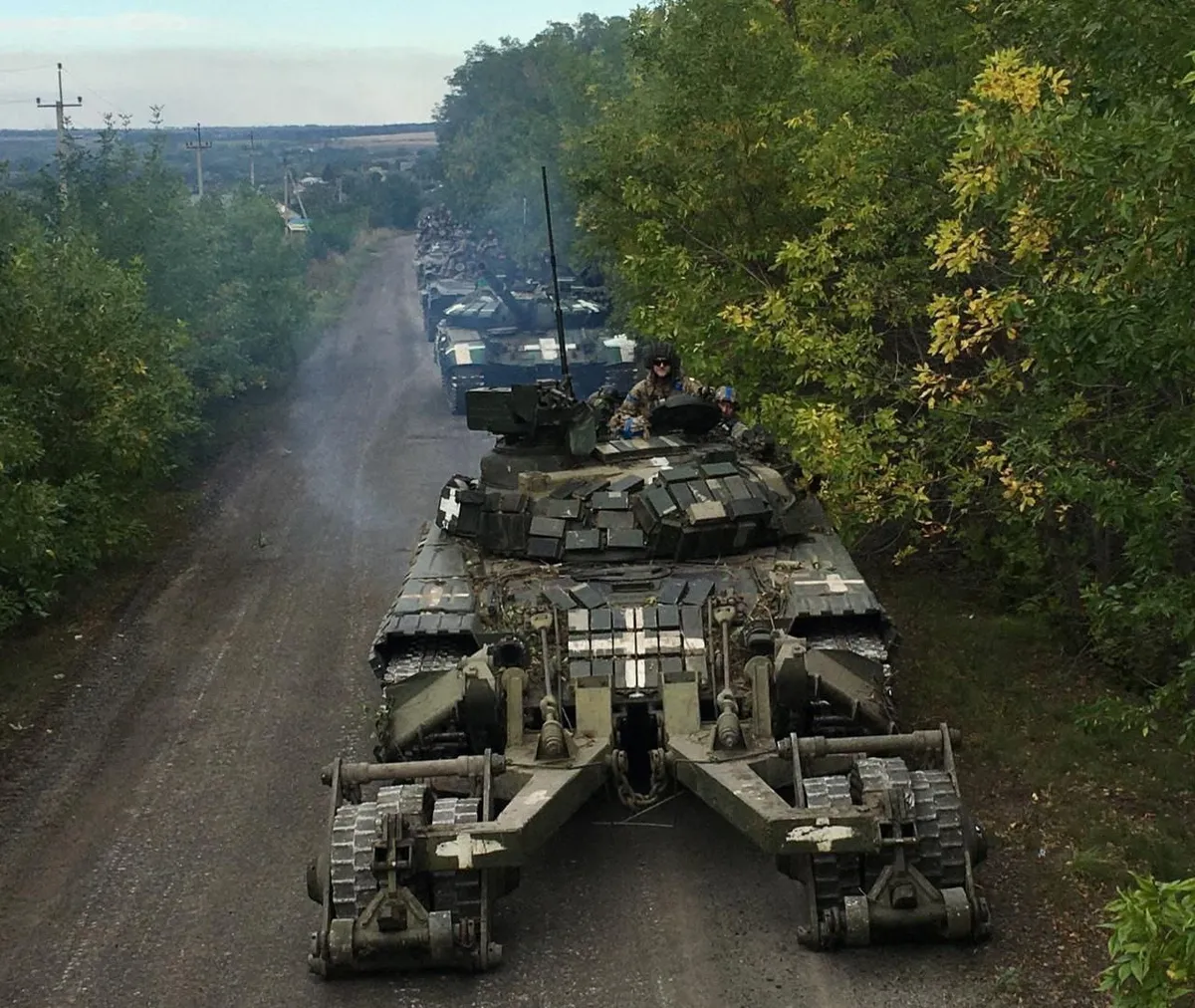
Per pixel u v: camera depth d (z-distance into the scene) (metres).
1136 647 12.89
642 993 8.16
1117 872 9.15
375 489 22.67
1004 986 7.96
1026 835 9.92
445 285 39.59
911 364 15.61
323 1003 8.20
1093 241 10.63
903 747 9.02
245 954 8.79
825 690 9.78
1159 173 7.89
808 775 9.30
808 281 14.23
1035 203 9.22
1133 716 10.05
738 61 17.33
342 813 8.76
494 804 9.44
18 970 8.70
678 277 16.53
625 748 10.51
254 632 15.78
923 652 13.81
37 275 17.41
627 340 27.73
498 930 8.99
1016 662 13.73
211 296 28.77
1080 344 8.89
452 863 8.23
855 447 12.93
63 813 11.12
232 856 10.23
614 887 9.53
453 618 10.88
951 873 8.45
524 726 9.91
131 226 26.81
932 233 13.90
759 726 9.57
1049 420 11.02
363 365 36.97
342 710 13.27
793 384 16.20
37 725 13.12
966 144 9.31
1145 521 9.59
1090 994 7.84
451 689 9.95
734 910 9.13
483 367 27.88
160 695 13.84
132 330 19.64
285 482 23.45
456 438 26.67
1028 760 11.20
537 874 9.78
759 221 17.50
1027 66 11.46
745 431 13.93
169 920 9.27
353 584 17.62
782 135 16.80
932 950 8.45
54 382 17.11
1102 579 13.50
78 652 15.25
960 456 13.84
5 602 14.80
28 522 14.12
